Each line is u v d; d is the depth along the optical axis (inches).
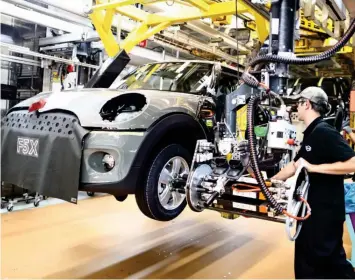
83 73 231.8
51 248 137.9
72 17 202.2
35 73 245.1
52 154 99.3
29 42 239.6
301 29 228.4
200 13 159.6
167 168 112.3
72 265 122.9
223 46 281.4
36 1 189.6
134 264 126.4
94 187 94.7
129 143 94.8
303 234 91.2
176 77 148.0
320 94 93.8
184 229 171.8
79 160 94.1
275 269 126.4
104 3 160.7
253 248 148.0
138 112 101.1
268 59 97.5
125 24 215.0
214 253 140.8
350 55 303.6
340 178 91.6
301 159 87.5
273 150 124.2
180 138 116.0
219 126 109.8
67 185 95.0
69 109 101.8
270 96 95.6
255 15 145.1
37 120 107.2
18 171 107.7
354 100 173.5
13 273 114.0
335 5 154.7
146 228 170.6
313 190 91.2
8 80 242.4
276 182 92.0
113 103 105.8
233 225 181.5
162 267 124.8
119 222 178.4
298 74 358.0
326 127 90.3
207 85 138.3
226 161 103.5
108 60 153.1
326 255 88.1
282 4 104.5
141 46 225.1
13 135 111.6
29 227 162.6
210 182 98.8
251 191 93.4
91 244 144.8
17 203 202.5
